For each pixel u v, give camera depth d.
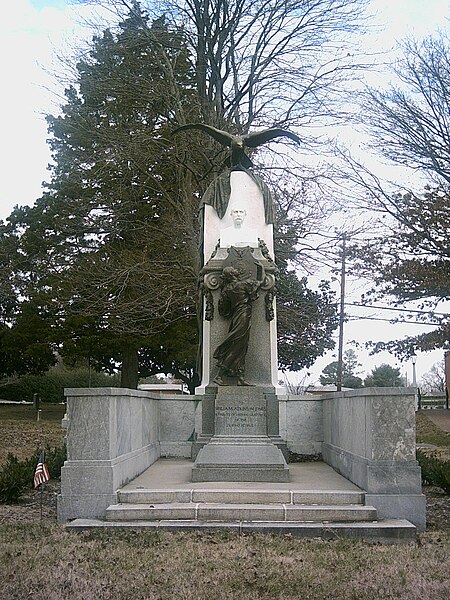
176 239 25.95
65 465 9.34
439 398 53.59
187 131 25.09
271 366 13.12
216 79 25.91
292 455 14.43
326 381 51.25
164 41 25.59
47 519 9.69
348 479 10.89
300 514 8.97
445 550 7.78
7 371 40.50
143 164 27.50
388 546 8.04
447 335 25.36
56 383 52.59
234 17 24.83
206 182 26.14
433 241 25.22
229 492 9.42
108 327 31.66
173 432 14.69
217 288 13.19
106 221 31.22
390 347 26.48
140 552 7.54
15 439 24.11
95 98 27.66
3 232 38.75
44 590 6.23
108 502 9.25
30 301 35.53
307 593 6.21
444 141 25.02
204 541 8.05
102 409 9.43
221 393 11.51
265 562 7.16
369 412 9.46
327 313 28.47
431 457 14.23
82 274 29.25
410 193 25.00
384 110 25.05
